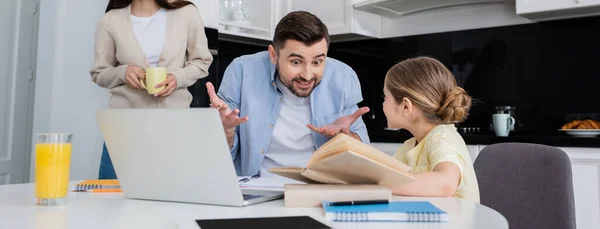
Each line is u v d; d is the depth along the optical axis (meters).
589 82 2.63
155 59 1.88
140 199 0.98
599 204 2.21
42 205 0.90
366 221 0.74
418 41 3.19
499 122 2.61
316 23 1.39
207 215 0.80
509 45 2.88
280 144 1.66
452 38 3.07
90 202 0.95
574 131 2.46
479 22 2.98
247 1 3.35
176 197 0.94
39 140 0.91
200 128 0.85
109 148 0.97
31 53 2.93
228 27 3.03
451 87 1.23
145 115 0.89
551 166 1.38
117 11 1.88
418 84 1.21
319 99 1.65
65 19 2.82
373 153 0.88
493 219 0.75
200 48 1.97
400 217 0.74
